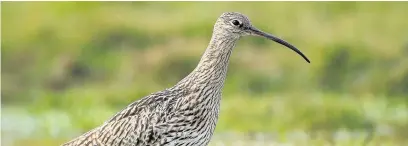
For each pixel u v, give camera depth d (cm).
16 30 2845
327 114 2089
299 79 2527
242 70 2555
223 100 2377
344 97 2384
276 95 2420
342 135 1947
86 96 2473
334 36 2642
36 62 2766
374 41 2619
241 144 1858
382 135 1919
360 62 2547
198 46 2669
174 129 1303
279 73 2541
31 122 2273
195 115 1309
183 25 2753
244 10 2795
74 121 2219
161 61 2631
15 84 2720
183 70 2617
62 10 2864
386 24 2695
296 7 2778
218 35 1324
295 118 2108
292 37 2675
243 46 2614
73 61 2711
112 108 2411
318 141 1841
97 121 2208
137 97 2500
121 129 1307
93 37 2748
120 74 2631
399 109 2225
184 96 1309
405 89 2464
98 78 2659
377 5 2761
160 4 2850
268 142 1883
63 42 2775
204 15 2783
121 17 2795
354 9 2766
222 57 1323
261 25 2738
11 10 2883
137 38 2725
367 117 2094
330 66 2550
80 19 2817
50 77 2706
